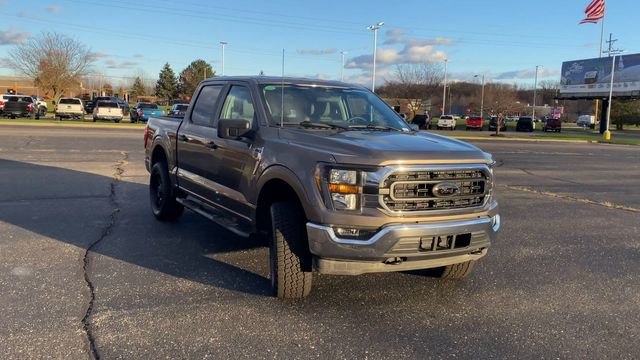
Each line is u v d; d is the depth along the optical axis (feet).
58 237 21.25
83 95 271.08
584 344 13.00
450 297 16.06
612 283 17.87
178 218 25.20
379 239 13.33
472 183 14.62
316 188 13.85
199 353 11.96
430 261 14.17
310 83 19.20
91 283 16.19
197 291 15.84
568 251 21.90
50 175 37.04
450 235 14.01
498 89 252.42
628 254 21.71
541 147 99.35
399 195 13.57
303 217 14.93
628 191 41.27
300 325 13.62
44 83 213.66
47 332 12.73
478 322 14.23
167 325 13.37
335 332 13.28
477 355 12.29
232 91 19.71
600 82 185.16
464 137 128.67
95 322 13.38
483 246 14.90
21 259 18.25
